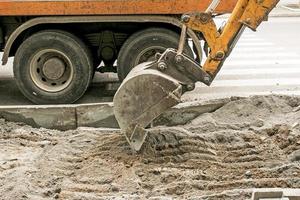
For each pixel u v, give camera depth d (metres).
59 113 6.70
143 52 8.28
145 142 5.83
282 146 5.85
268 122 6.39
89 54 8.35
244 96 6.96
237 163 5.47
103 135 6.30
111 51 8.67
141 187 4.96
